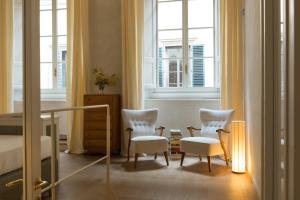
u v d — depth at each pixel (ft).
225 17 15.94
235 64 15.62
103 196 10.42
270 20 5.55
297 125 2.88
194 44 18.04
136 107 17.35
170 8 18.30
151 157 16.76
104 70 18.45
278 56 5.20
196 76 18.06
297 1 2.81
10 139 8.75
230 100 15.75
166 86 18.49
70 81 18.35
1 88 18.62
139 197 10.33
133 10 17.31
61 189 11.12
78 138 18.15
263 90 5.85
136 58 17.43
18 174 8.40
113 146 16.75
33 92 3.60
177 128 17.67
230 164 14.97
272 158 5.64
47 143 10.41
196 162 15.49
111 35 18.34
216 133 15.03
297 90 2.86
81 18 18.06
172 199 10.11
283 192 3.69
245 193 10.66
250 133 12.48
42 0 20.06
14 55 18.57
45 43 20.21
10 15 18.45
